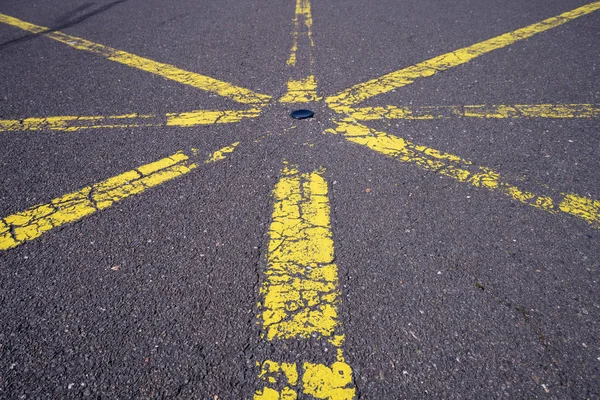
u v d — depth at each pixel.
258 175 3.29
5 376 2.05
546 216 2.86
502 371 2.04
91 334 2.22
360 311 2.32
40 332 2.24
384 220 2.86
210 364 2.10
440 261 2.57
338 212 2.94
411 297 2.38
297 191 3.12
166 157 3.49
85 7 6.98
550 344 2.14
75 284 2.48
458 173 3.25
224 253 2.66
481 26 5.81
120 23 6.28
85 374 2.06
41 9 6.96
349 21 6.13
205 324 2.27
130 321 2.28
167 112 4.11
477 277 2.47
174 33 5.88
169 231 2.82
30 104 4.30
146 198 3.09
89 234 2.81
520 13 6.20
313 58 5.09
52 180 3.27
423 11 6.40
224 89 4.48
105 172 3.35
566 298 2.35
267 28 5.97
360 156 3.46
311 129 3.80
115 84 4.62
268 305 2.36
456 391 1.98
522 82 4.44
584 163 3.30
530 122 3.80
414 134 3.70
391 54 5.13
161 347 2.17
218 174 3.30
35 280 2.51
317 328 2.24
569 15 6.04
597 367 2.05
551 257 2.58
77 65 5.06
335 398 1.97
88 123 3.96
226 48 5.39
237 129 3.83
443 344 2.15
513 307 2.31
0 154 3.57
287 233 2.79
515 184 3.13
